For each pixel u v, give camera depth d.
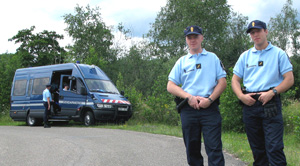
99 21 40.47
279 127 3.63
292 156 5.87
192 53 3.77
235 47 37.06
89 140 8.09
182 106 3.64
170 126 12.65
